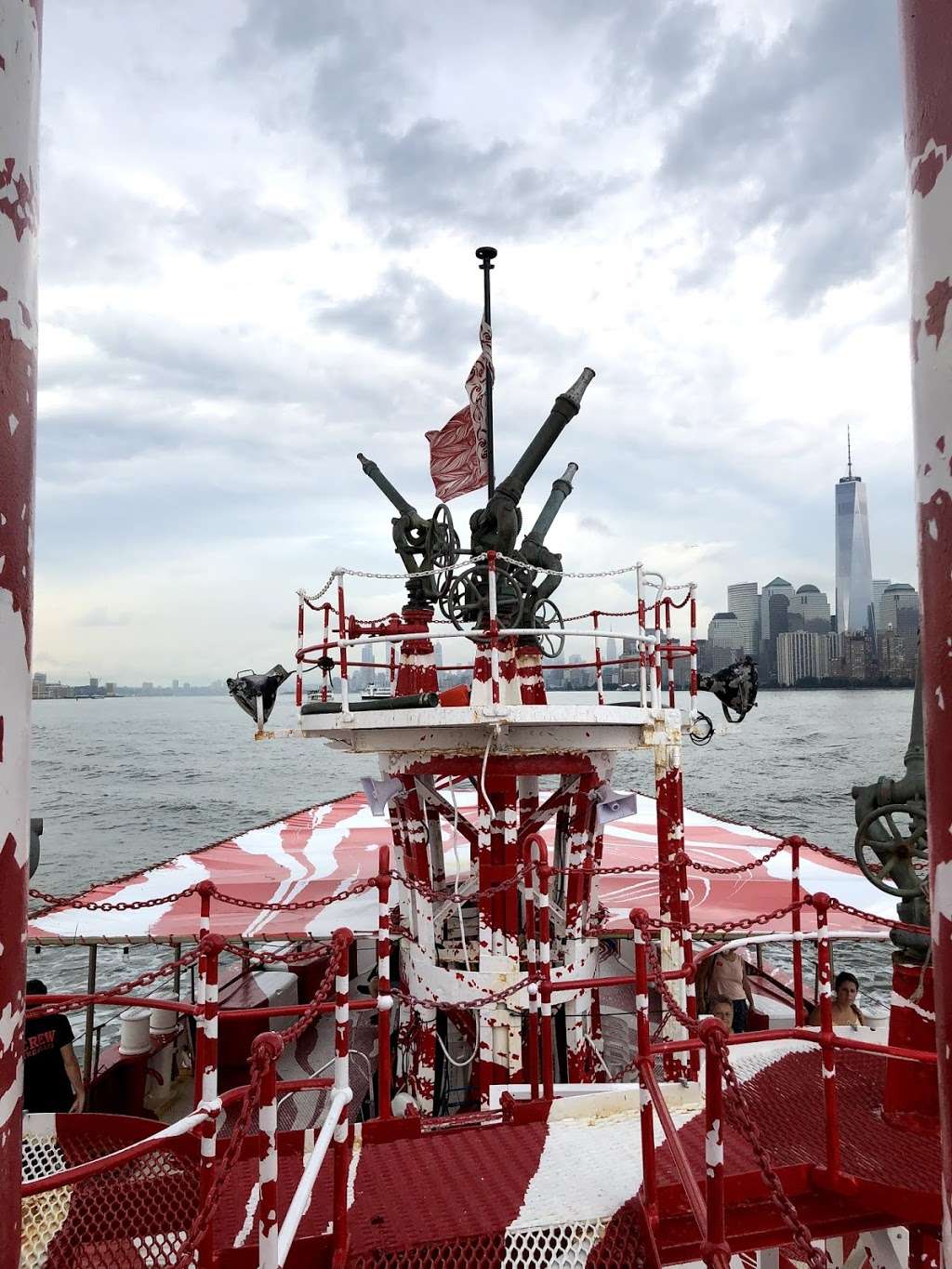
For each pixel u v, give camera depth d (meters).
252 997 15.72
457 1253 5.83
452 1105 13.02
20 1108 2.02
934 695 1.96
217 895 7.88
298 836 21.97
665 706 13.32
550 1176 6.68
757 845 20.05
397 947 17.44
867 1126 7.09
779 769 95.94
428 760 12.17
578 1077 12.22
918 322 2.02
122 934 13.80
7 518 1.96
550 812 13.30
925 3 2.01
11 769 1.97
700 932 8.50
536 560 13.30
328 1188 6.62
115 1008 24.00
